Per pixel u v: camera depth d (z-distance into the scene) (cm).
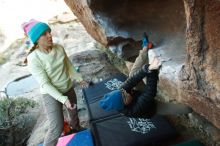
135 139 337
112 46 371
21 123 495
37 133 436
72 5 414
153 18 349
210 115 211
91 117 385
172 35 322
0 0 1166
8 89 638
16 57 794
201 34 189
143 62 257
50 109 308
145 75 214
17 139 480
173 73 259
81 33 832
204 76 200
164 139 336
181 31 319
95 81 513
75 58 589
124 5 361
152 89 212
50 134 315
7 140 474
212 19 175
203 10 178
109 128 360
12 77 693
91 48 694
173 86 255
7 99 526
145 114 220
